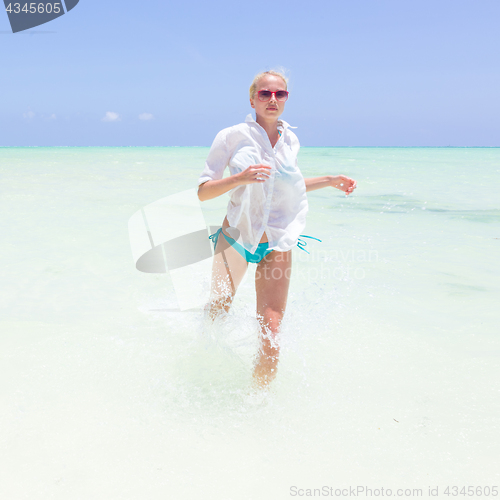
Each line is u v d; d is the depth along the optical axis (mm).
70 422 1730
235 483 1454
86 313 2766
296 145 2285
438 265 3805
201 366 2162
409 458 1568
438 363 2203
